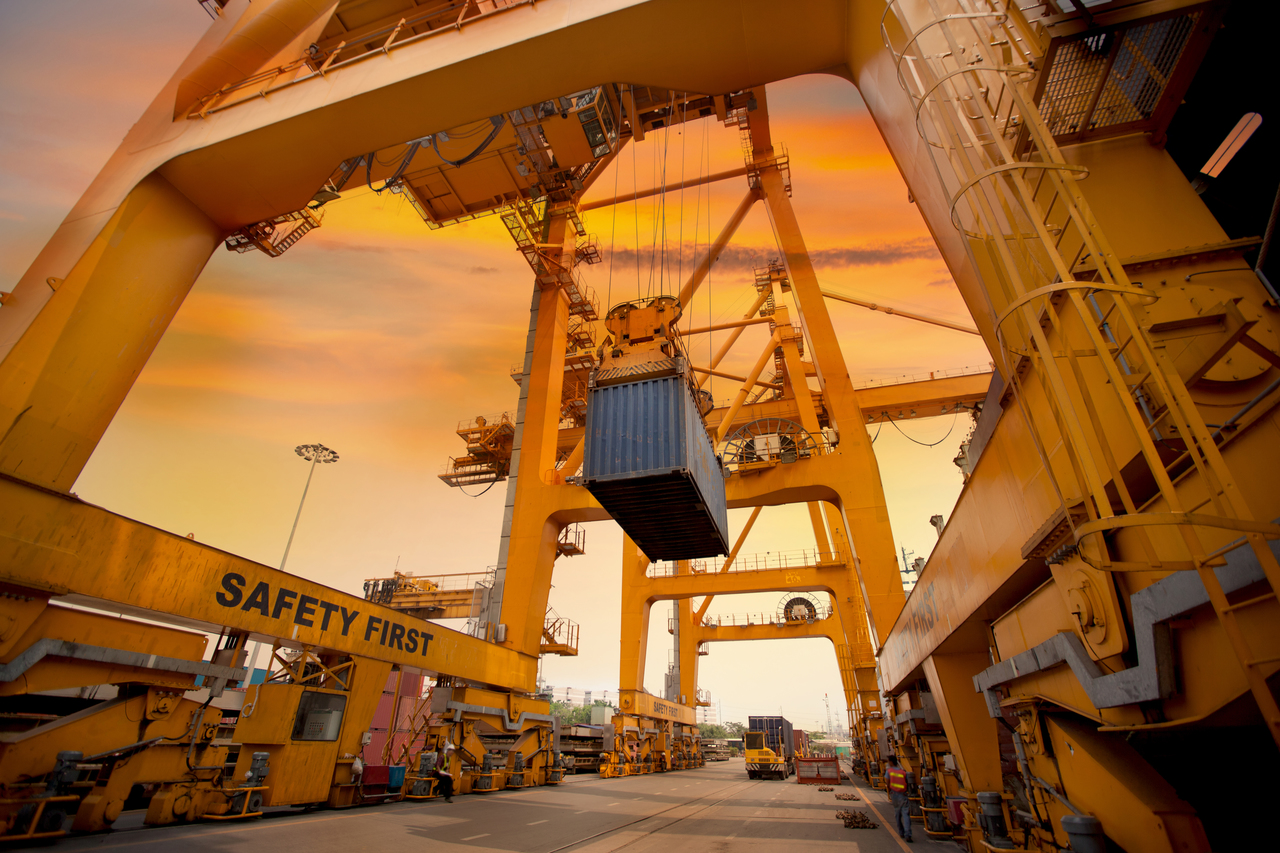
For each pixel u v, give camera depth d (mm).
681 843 11938
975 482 7613
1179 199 5527
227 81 17000
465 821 13797
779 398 42625
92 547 11023
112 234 14266
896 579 20688
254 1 18406
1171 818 3992
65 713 12711
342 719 15562
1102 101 5711
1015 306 4129
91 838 9445
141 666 11156
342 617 16094
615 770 34062
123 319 14242
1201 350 4258
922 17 7664
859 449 22422
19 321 12859
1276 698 3029
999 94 6184
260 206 16594
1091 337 3564
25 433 12094
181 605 12336
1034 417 5453
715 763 76250
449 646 20016
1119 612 4375
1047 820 5898
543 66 13398
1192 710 3586
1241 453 3494
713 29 12367
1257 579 2943
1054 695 5637
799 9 11922
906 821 12852
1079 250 5215
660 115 23109
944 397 34062
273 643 14945
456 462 43000
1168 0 4812
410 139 15180
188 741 11883
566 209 28984
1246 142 6863
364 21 22109
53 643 9953
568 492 25328
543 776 26062
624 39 12758
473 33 13836
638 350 12859
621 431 12023
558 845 11203
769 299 38812
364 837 10961
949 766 12859
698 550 16078
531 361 28250
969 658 10977
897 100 9969
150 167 15289
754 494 23047
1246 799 5594
